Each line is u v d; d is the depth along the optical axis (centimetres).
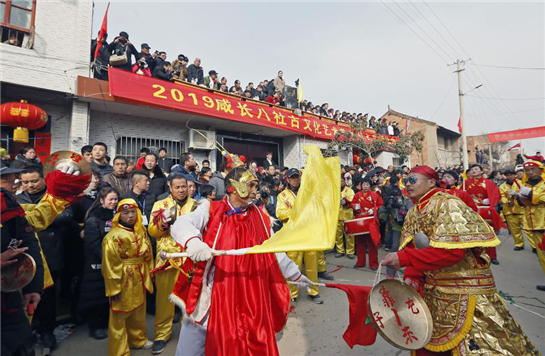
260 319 166
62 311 361
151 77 766
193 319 173
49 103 696
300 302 404
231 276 172
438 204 182
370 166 1261
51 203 222
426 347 177
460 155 2550
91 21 698
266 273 185
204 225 192
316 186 175
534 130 1727
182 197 318
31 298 176
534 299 395
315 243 156
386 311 176
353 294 195
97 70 702
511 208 658
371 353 280
